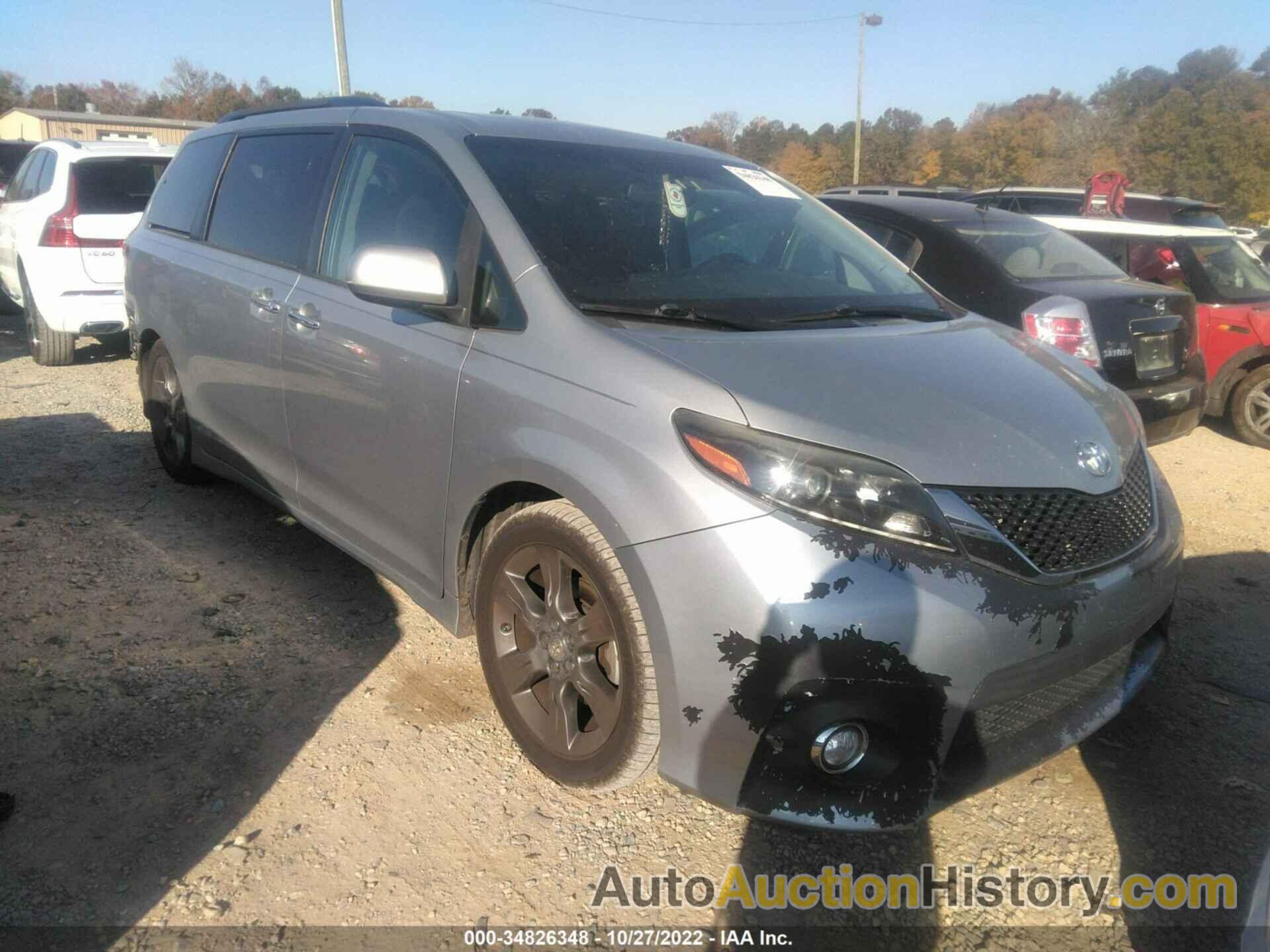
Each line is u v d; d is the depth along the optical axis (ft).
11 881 7.37
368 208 11.02
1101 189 27.63
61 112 157.58
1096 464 8.14
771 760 7.16
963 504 7.29
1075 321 16.89
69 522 14.43
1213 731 10.23
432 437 9.41
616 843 8.25
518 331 8.82
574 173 10.41
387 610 12.10
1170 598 8.89
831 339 8.82
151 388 15.99
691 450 7.32
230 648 10.96
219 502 15.49
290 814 8.31
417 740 9.44
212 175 14.58
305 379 11.26
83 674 10.24
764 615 6.89
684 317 8.86
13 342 29.78
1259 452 22.26
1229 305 22.80
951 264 18.61
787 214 11.66
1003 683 7.29
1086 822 8.78
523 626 9.02
